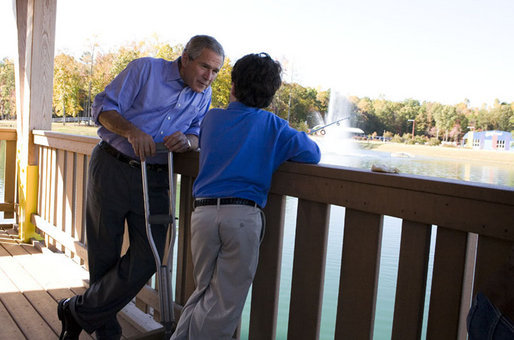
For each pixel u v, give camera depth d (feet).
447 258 4.37
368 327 5.04
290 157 5.37
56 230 12.01
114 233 6.68
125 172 6.47
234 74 5.42
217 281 5.29
